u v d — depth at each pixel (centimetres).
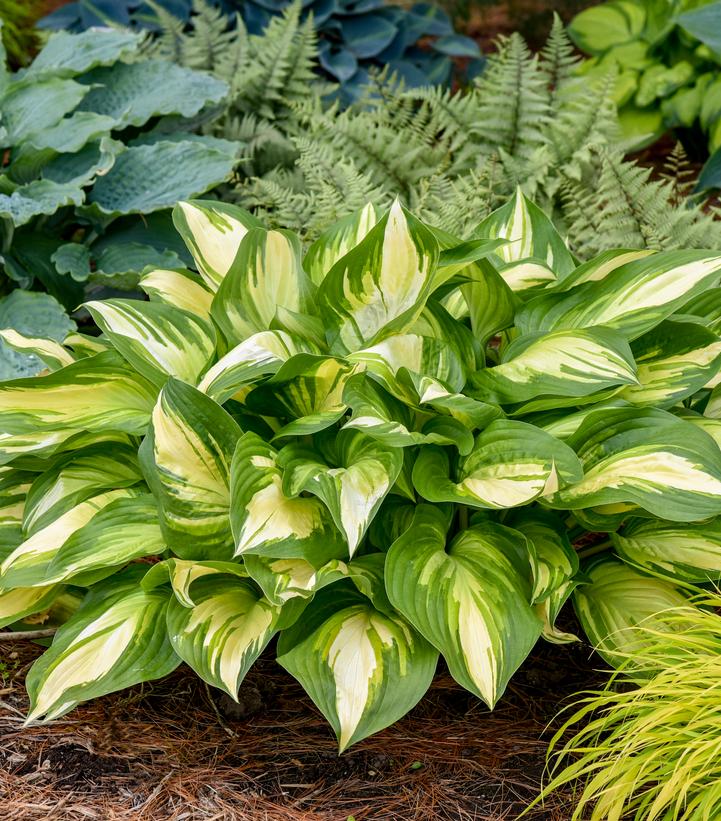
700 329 265
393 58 483
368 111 429
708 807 240
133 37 359
